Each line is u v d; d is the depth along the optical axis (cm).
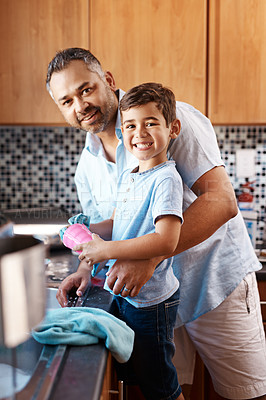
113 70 173
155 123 96
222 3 170
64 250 165
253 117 175
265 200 215
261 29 171
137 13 170
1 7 171
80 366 67
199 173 108
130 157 118
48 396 57
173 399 109
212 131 117
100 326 77
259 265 134
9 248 62
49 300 111
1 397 64
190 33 171
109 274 94
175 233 91
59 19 171
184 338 141
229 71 173
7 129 216
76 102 108
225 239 125
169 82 173
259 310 135
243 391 131
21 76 174
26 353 82
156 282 104
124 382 114
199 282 124
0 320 52
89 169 137
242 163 213
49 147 217
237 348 128
